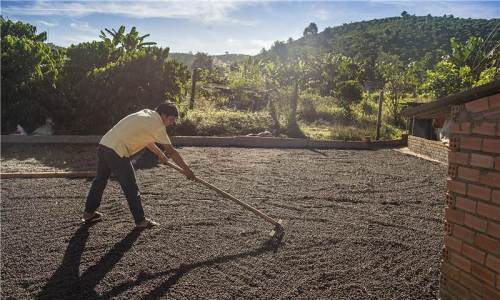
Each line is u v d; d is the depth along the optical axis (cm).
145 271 386
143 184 682
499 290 263
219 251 433
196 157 931
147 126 468
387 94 1753
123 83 1107
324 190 691
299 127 1292
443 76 1429
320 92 2131
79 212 544
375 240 472
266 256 424
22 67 1074
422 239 479
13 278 369
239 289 358
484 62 1527
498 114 261
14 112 1062
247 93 1638
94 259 409
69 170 774
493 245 266
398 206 614
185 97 1409
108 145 469
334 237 479
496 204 264
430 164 954
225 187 687
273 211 571
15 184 671
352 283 372
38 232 474
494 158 264
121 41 1548
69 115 1137
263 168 845
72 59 1170
